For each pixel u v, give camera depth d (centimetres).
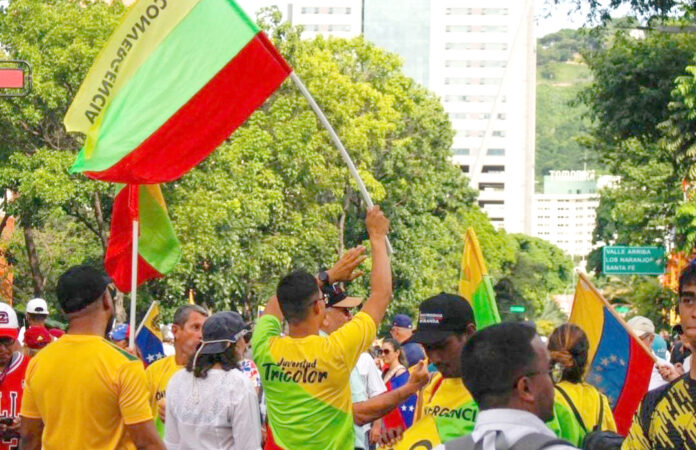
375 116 5919
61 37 3550
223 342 905
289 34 5247
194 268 4197
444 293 780
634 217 3956
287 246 4856
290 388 810
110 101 1184
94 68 1184
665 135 2958
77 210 3822
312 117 4778
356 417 827
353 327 810
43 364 783
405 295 6725
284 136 4712
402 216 6625
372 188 5572
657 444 640
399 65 6291
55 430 778
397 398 811
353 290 5809
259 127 4775
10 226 5397
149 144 1158
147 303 3947
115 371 772
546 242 15962
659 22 3097
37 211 3750
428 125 6569
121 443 781
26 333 1310
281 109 4788
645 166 3822
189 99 1148
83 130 1194
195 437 905
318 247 5225
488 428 506
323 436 808
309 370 806
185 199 3819
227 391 901
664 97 3088
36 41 3591
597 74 3167
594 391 812
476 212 11744
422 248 6738
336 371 805
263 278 5100
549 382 518
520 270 13688
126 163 1160
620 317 1012
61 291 783
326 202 5925
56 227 4997
